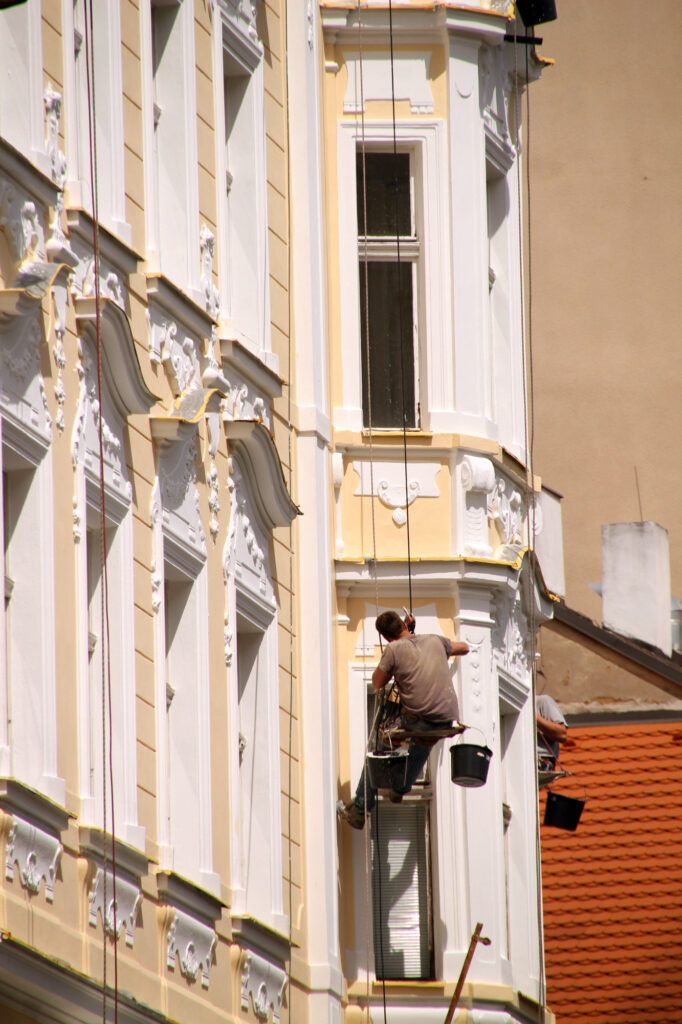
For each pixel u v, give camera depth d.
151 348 61.50
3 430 51.88
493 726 75.62
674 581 128.62
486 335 78.00
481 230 78.31
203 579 64.44
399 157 78.62
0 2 49.75
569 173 133.75
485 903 74.81
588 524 129.88
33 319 53.47
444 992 73.50
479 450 76.50
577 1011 94.06
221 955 63.59
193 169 65.62
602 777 101.12
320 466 73.56
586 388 131.38
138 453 60.28
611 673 103.88
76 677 54.78
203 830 63.09
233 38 69.75
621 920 96.25
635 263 132.50
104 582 55.91
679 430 130.75
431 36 78.44
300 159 74.50
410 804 75.44
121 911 56.91
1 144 51.59
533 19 83.44
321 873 70.69
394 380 77.56
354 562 74.62
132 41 62.34
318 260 75.06
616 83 134.12
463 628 75.50
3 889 50.38
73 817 53.91
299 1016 69.12
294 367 73.44
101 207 59.09
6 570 53.25
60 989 52.69
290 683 70.81
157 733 60.47
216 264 67.25
